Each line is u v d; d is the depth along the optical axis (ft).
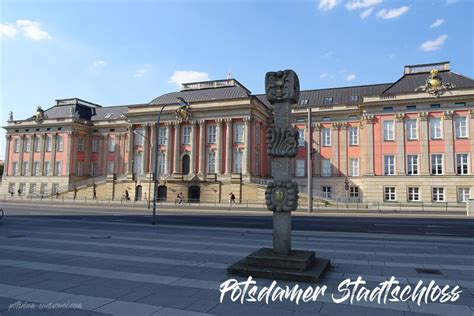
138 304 19.62
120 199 171.42
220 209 124.98
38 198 193.47
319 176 169.78
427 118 141.59
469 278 25.90
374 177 146.20
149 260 31.78
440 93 139.33
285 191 28.04
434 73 141.59
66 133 214.90
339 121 169.68
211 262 30.91
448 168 136.56
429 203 132.87
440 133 140.05
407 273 27.30
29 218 77.66
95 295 21.25
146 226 62.85
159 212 109.19
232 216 93.50
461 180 134.00
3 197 205.57
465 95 135.85
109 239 45.39
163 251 36.50
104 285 23.47
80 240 44.42
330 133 171.73
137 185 173.68
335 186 166.09
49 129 219.61
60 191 196.54
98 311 18.49
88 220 75.00
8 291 22.00
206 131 172.45
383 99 148.05
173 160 175.22
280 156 29.12
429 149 140.05
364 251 37.37
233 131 167.43
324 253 36.06
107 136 220.84
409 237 49.80
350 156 165.89
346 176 165.07
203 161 168.96
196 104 173.06
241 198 154.30
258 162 175.11
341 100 177.88
